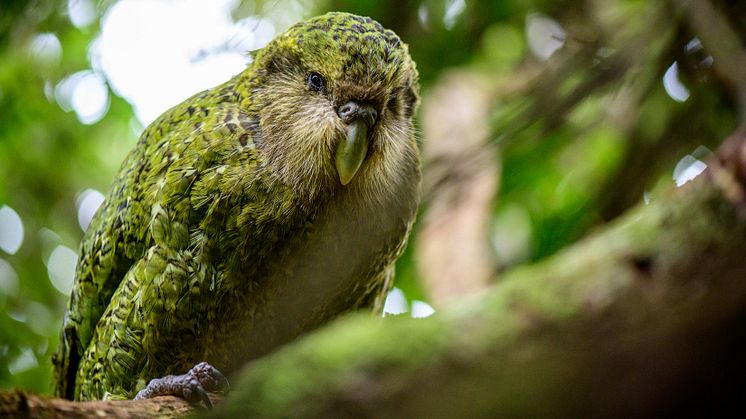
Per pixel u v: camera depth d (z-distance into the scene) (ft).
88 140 34.68
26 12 29.40
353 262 20.85
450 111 27.71
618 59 25.34
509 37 30.71
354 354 7.47
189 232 19.38
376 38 20.17
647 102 27.09
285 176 19.48
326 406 7.38
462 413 7.29
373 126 20.11
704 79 25.16
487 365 7.31
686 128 26.32
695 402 7.94
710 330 7.77
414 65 21.83
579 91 25.80
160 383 16.53
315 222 19.90
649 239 7.75
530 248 27.81
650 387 7.72
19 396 12.21
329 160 19.70
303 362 7.64
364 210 20.54
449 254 25.11
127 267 20.94
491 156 26.37
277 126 19.74
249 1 28.14
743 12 22.04
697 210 7.72
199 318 19.51
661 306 7.59
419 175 22.00
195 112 20.80
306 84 20.07
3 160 33.60
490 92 28.91
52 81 32.99
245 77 20.92
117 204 21.04
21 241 33.76
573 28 27.40
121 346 19.70
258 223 19.34
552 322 7.43
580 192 28.37
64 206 34.88
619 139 27.84
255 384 7.88
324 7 28.48
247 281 19.63
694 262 7.61
